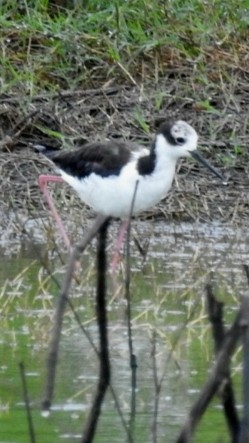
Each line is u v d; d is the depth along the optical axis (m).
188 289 12.24
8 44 17.27
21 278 12.43
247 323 5.80
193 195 15.34
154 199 12.91
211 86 16.94
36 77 16.86
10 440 8.26
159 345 10.54
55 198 15.20
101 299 7.04
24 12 18.02
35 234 14.32
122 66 16.95
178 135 12.79
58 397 9.16
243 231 14.69
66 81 17.03
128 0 17.78
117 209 12.89
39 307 11.62
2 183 15.27
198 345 10.57
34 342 10.59
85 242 6.78
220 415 8.79
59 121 16.31
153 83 17.02
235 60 17.27
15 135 16.08
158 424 8.65
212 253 13.73
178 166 15.70
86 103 16.66
